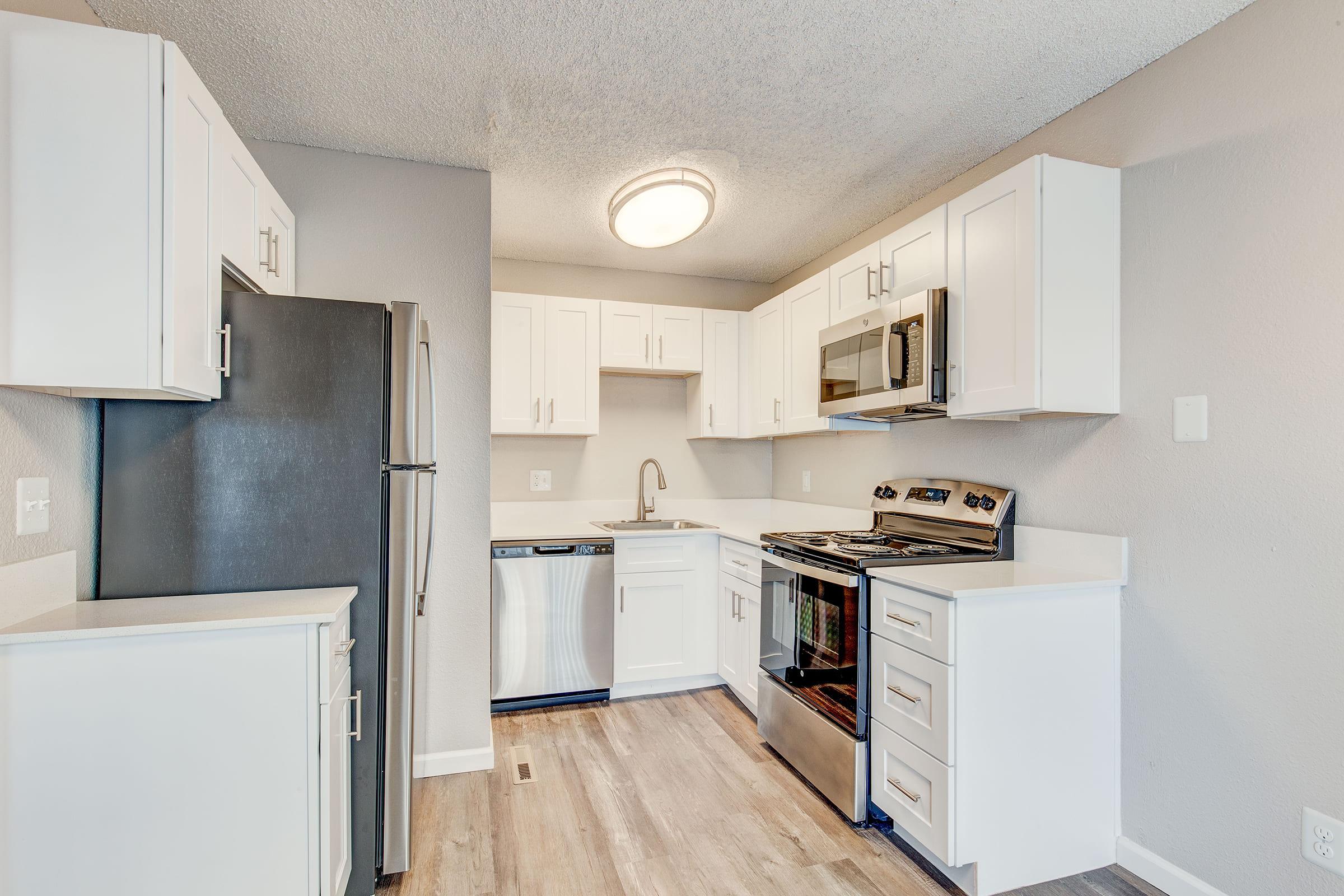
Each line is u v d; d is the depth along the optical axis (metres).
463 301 2.43
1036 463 2.15
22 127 1.23
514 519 3.57
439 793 2.25
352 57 1.76
